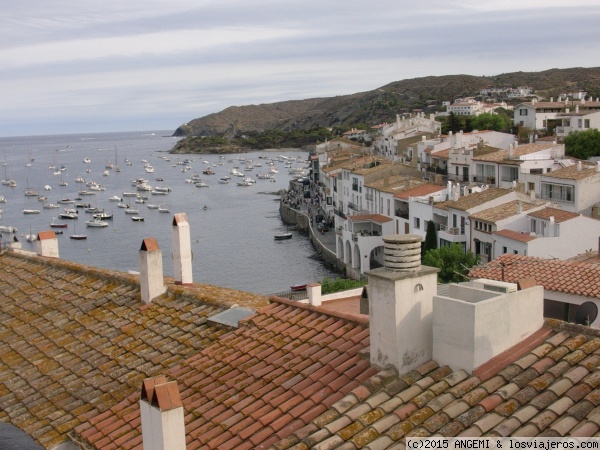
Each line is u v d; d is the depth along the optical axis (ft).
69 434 45.60
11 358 59.00
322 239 385.91
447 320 37.35
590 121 419.95
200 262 365.81
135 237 443.32
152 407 34.12
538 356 36.50
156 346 54.60
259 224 483.51
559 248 207.62
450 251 225.97
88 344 57.82
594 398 32.53
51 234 84.53
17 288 73.97
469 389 35.35
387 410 35.60
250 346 48.75
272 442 36.86
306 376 42.22
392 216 316.40
